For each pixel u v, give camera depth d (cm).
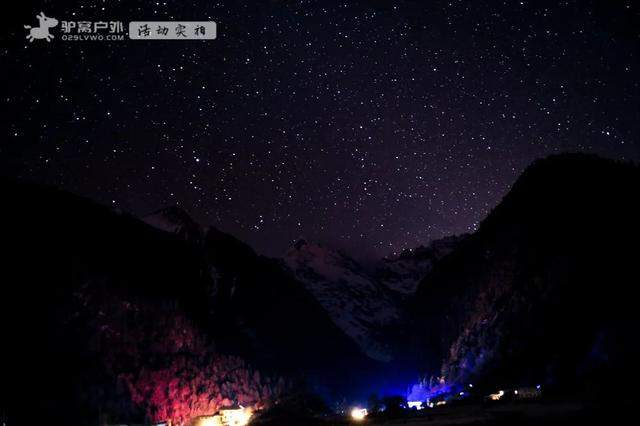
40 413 3934
